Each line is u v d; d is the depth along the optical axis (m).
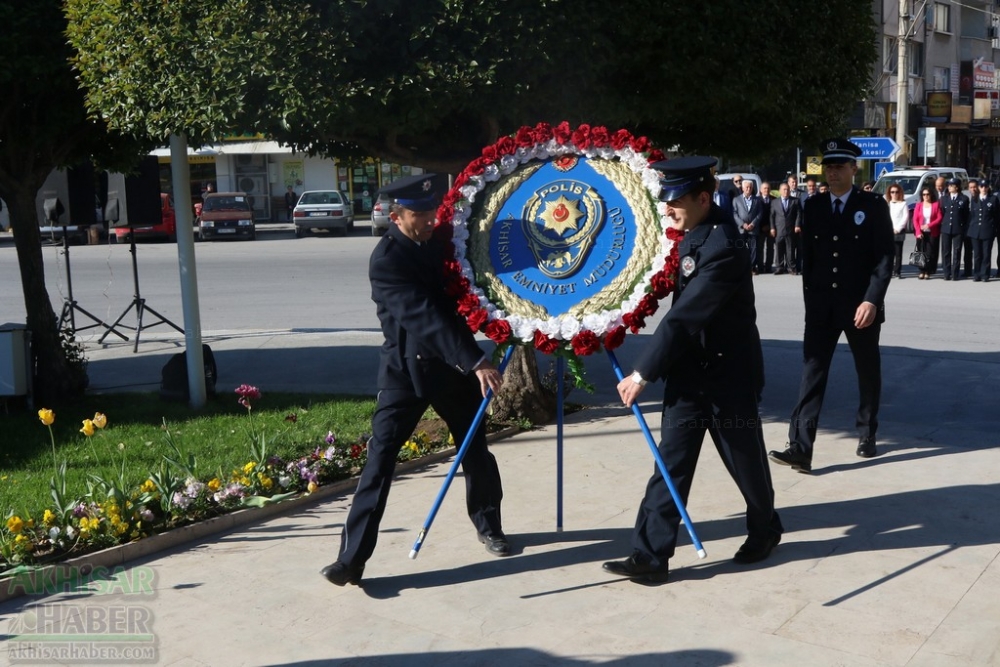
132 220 11.92
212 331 13.37
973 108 48.50
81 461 6.96
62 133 8.52
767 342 11.43
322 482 6.38
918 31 43.53
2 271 21.94
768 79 6.43
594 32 5.96
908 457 6.64
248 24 5.81
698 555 4.70
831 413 8.02
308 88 5.77
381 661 4.06
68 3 7.02
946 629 4.14
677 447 4.71
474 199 4.94
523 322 4.63
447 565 5.02
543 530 5.46
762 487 4.77
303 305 15.94
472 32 5.86
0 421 8.38
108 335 13.26
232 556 5.26
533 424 7.67
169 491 5.69
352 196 40.47
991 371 9.59
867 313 6.19
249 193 40.03
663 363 4.46
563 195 4.86
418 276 4.75
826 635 4.13
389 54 5.97
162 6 6.11
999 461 6.48
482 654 4.09
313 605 4.61
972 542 5.07
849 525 5.38
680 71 6.19
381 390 4.84
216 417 8.23
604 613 4.42
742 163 8.06
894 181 27.03
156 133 6.49
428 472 6.60
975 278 18.28
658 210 4.69
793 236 19.09
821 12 6.83
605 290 4.64
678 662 3.96
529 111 6.52
